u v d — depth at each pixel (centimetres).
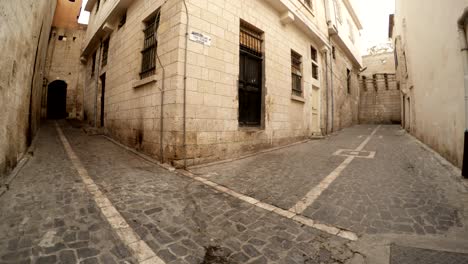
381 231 222
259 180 396
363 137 988
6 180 317
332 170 452
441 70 503
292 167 485
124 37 764
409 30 903
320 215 260
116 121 781
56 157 495
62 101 1538
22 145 448
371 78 1938
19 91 400
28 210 245
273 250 196
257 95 694
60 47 1511
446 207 266
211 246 202
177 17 494
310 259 184
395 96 1814
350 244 203
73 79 1514
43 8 570
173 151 472
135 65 660
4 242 188
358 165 486
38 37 554
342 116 1417
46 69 1457
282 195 324
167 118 493
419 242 201
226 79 571
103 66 1009
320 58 1117
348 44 1462
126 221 238
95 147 652
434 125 570
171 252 191
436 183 348
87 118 1269
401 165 469
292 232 225
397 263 175
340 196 314
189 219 251
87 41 1266
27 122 505
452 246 192
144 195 312
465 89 368
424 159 506
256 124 687
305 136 934
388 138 916
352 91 1708
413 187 336
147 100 582
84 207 262
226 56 573
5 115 327
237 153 596
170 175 420
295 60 898
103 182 353
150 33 628
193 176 419
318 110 1077
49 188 312
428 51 611
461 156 396
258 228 234
